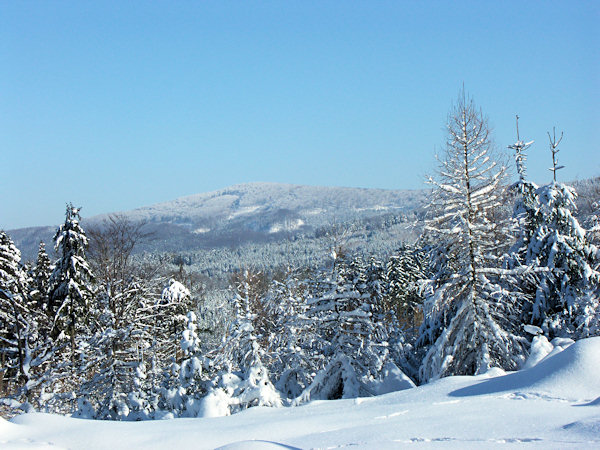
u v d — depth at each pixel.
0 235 32.03
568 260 20.45
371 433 8.45
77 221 30.94
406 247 48.94
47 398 22.92
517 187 23.14
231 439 10.12
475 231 19.14
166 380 21.78
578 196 21.62
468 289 19.44
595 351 10.80
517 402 9.64
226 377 18.70
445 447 6.71
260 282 27.66
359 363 19.59
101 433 10.84
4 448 9.52
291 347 21.53
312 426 10.38
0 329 30.28
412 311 46.53
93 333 28.20
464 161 19.72
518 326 20.92
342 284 20.66
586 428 6.59
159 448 9.92
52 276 30.67
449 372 19.12
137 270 27.81
